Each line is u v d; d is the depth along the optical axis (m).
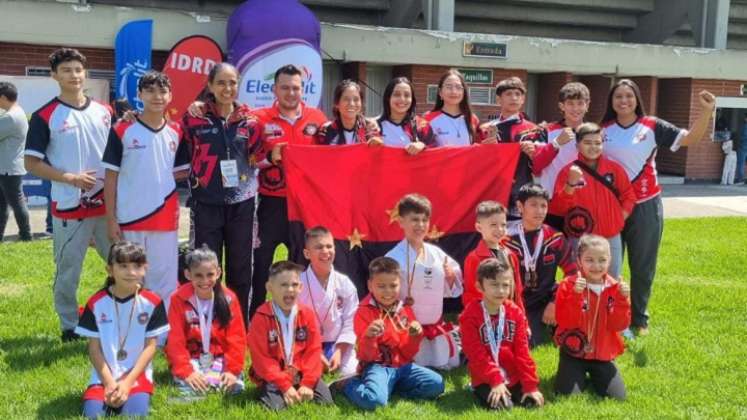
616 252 6.06
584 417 4.45
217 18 13.95
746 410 4.64
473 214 6.32
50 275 7.73
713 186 17.86
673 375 5.27
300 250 5.89
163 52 14.35
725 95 18.47
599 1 19.78
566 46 16.69
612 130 6.19
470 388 4.98
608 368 4.98
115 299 4.55
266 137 5.88
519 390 4.80
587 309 4.89
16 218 9.54
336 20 18.06
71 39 12.92
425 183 6.19
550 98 17.94
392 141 6.32
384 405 4.62
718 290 7.64
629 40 21.17
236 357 4.84
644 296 6.24
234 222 5.49
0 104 9.20
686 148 18.34
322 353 5.12
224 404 4.59
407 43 15.39
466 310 4.85
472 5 18.86
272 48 13.09
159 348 5.55
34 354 5.35
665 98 18.91
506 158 6.27
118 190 5.37
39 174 5.46
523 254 5.76
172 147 5.43
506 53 16.20
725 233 11.20
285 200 5.97
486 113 16.61
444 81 6.48
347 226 6.00
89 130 5.66
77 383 4.87
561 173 6.01
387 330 4.90
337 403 4.67
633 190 6.04
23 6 12.49
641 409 4.62
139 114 5.45
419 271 5.32
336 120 6.14
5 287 7.23
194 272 4.77
